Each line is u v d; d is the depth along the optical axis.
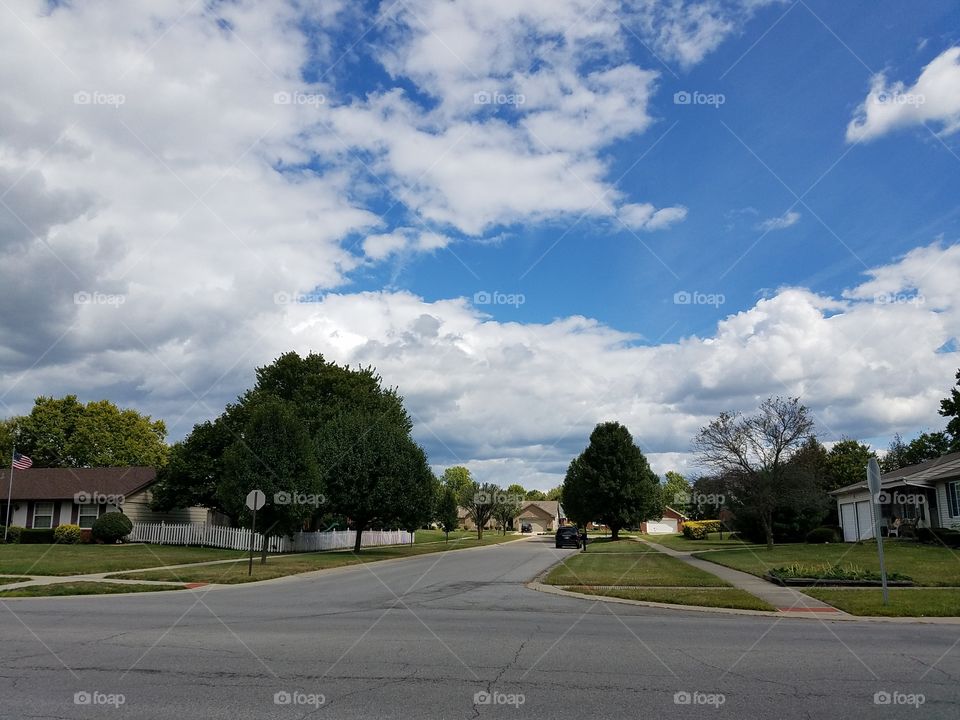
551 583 21.16
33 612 14.04
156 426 75.81
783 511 43.16
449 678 8.09
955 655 9.65
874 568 22.59
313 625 12.28
